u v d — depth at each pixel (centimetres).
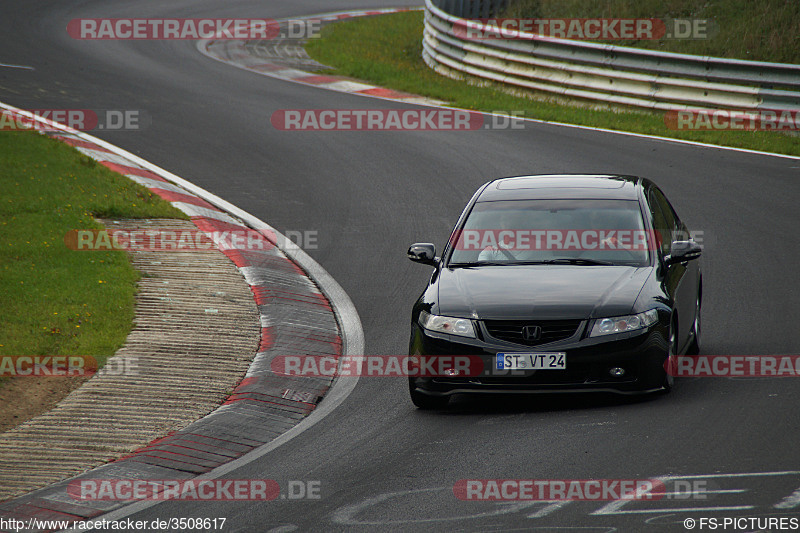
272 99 8138
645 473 2172
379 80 9050
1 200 4641
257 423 2827
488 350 2698
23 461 2530
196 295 3950
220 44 11019
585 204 3177
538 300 2755
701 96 7112
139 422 2802
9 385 3053
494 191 3341
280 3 14675
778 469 2136
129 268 4112
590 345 2658
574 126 7212
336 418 2839
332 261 4603
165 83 8569
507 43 8588
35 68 8662
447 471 2300
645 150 6388
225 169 6119
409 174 6031
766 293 3816
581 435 2478
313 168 6203
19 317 3503
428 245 3173
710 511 1936
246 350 3441
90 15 12262
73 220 4562
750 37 7794
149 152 6378
